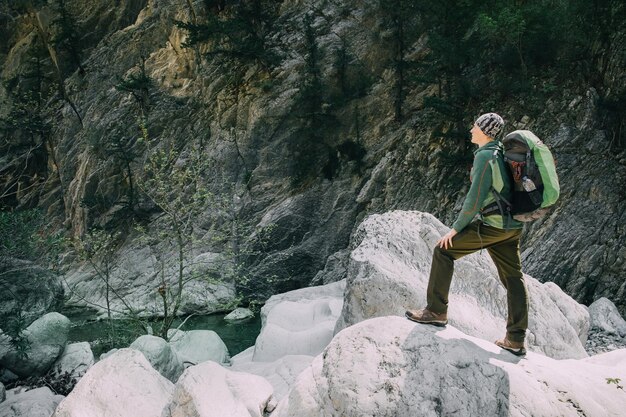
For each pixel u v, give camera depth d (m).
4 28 39.34
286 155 24.55
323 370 3.35
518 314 3.56
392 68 25.12
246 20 26.50
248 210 23.69
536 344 5.42
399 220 6.14
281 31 27.84
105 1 37.16
